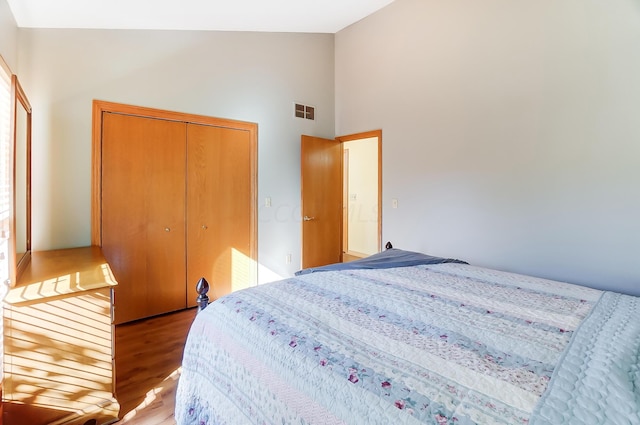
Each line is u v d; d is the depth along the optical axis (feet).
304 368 3.07
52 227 8.53
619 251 7.78
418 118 11.80
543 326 3.75
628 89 7.56
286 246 13.52
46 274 5.99
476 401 2.44
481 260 10.23
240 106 12.05
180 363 7.56
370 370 2.89
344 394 2.69
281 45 13.17
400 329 3.71
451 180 10.91
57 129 8.54
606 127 7.88
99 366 5.59
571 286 5.39
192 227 11.03
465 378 2.73
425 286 5.37
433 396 2.52
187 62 10.73
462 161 10.62
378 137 13.20
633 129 7.52
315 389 2.85
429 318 4.01
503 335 3.52
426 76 11.51
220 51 11.49
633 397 2.35
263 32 12.62
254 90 12.42
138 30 9.74
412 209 12.06
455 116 10.75
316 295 4.90
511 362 2.97
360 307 4.40
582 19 8.15
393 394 2.58
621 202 7.73
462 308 4.35
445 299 4.72
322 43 14.56
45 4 7.27
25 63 8.09
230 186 11.92
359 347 3.30
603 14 7.85
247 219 12.42
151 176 10.10
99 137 9.14
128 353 8.01
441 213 11.21
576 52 8.27
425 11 11.48
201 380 4.36
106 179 9.30
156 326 9.58
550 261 8.84
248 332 3.87
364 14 13.19
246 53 12.17
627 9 7.53
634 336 3.34
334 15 12.66
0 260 5.22
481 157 10.15
